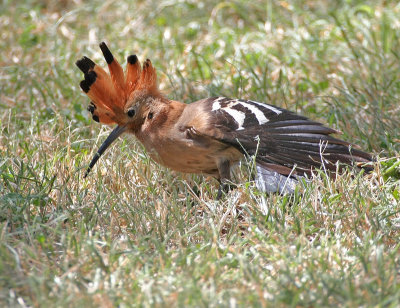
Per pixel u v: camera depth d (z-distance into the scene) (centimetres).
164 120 1017
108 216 907
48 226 835
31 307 678
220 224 867
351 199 908
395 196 948
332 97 1270
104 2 1897
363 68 1477
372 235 827
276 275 741
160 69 1508
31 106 1330
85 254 772
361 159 1014
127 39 1719
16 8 1891
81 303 660
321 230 852
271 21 1725
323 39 1628
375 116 1191
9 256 749
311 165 982
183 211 947
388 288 690
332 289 677
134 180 1038
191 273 718
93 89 1029
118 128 1054
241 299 669
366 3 1805
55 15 1875
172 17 1809
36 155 1097
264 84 1346
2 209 880
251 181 971
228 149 998
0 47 1662
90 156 1091
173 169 1045
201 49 1630
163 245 796
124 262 759
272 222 856
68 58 1555
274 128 999
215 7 1808
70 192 966
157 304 660
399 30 1631
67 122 1248
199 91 1405
